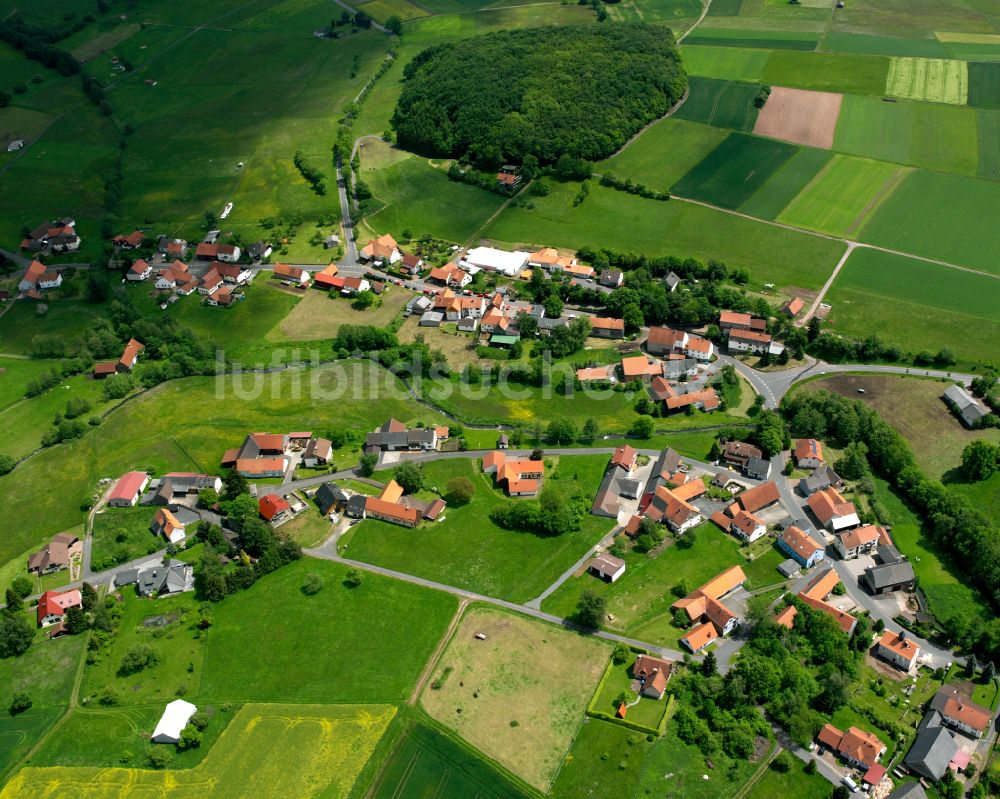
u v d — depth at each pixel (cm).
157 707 15188
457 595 17100
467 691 15162
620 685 15138
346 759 14188
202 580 17638
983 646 15525
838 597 16938
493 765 13950
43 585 17938
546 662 15612
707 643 15812
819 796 13362
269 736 14600
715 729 14325
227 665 15862
